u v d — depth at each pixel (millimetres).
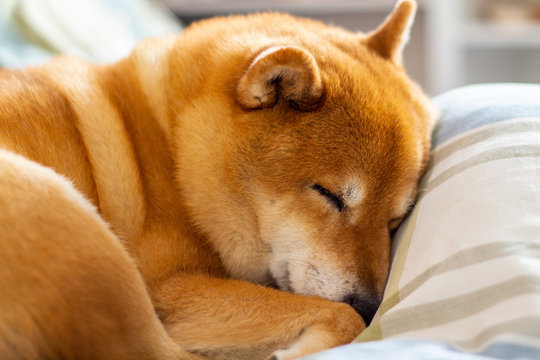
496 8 1418
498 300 541
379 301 671
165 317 670
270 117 679
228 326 656
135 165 693
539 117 650
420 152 701
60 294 571
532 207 580
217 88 696
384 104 692
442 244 601
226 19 787
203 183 689
